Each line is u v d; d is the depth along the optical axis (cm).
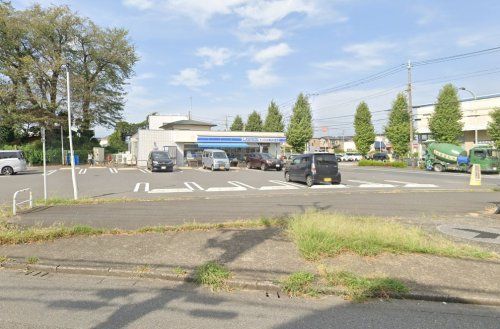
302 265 545
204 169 3388
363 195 1462
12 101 4031
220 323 385
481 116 4894
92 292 472
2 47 4050
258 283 481
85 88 4247
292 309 421
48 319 393
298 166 2012
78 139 4659
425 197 1388
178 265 550
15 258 588
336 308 425
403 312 414
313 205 1171
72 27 4222
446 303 441
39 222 863
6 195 1487
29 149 3844
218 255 593
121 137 6631
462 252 594
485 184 2050
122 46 4462
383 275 500
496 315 410
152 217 941
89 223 855
